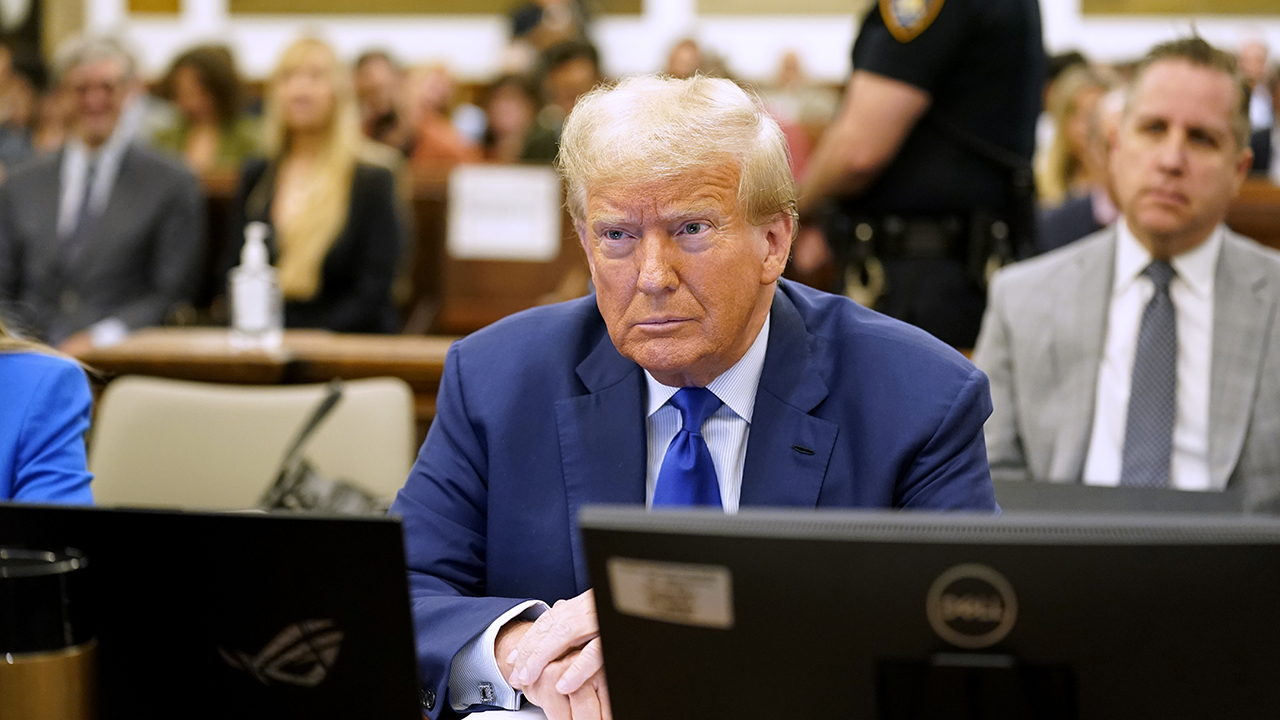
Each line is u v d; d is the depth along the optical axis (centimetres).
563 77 650
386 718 108
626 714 100
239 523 108
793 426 150
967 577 91
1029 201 293
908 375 151
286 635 109
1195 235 232
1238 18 881
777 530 93
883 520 92
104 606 113
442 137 678
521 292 462
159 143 642
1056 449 238
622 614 98
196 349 324
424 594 152
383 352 323
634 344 138
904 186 294
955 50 284
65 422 182
